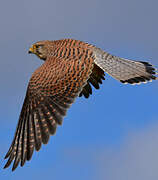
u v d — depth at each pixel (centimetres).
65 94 1037
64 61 1123
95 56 1147
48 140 964
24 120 1025
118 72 1152
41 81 1072
